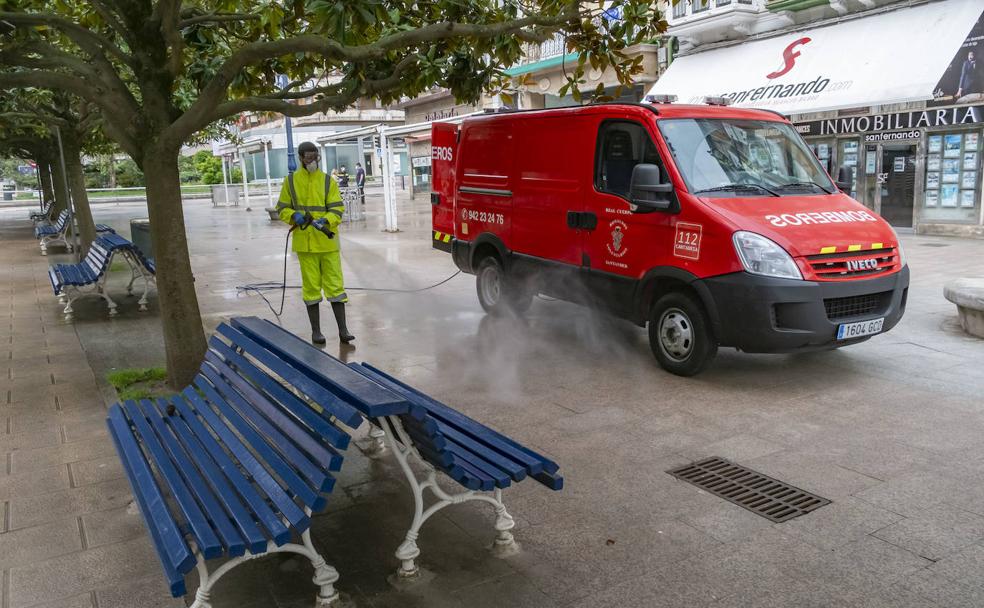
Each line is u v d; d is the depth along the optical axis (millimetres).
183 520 2965
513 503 4098
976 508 3910
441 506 3367
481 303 8969
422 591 3256
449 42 6074
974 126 14508
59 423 5391
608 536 3729
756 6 16297
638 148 6684
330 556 3561
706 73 17016
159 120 5691
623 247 6766
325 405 3006
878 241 6082
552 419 5406
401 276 12086
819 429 5090
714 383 6160
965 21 13047
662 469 4520
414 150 35188
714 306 5926
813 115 17062
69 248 17453
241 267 13539
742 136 6906
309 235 7418
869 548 3557
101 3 5656
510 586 3291
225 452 3430
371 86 5926
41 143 18859
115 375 6312
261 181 49031
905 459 4551
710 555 3531
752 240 5746
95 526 3877
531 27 6590
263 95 6668
